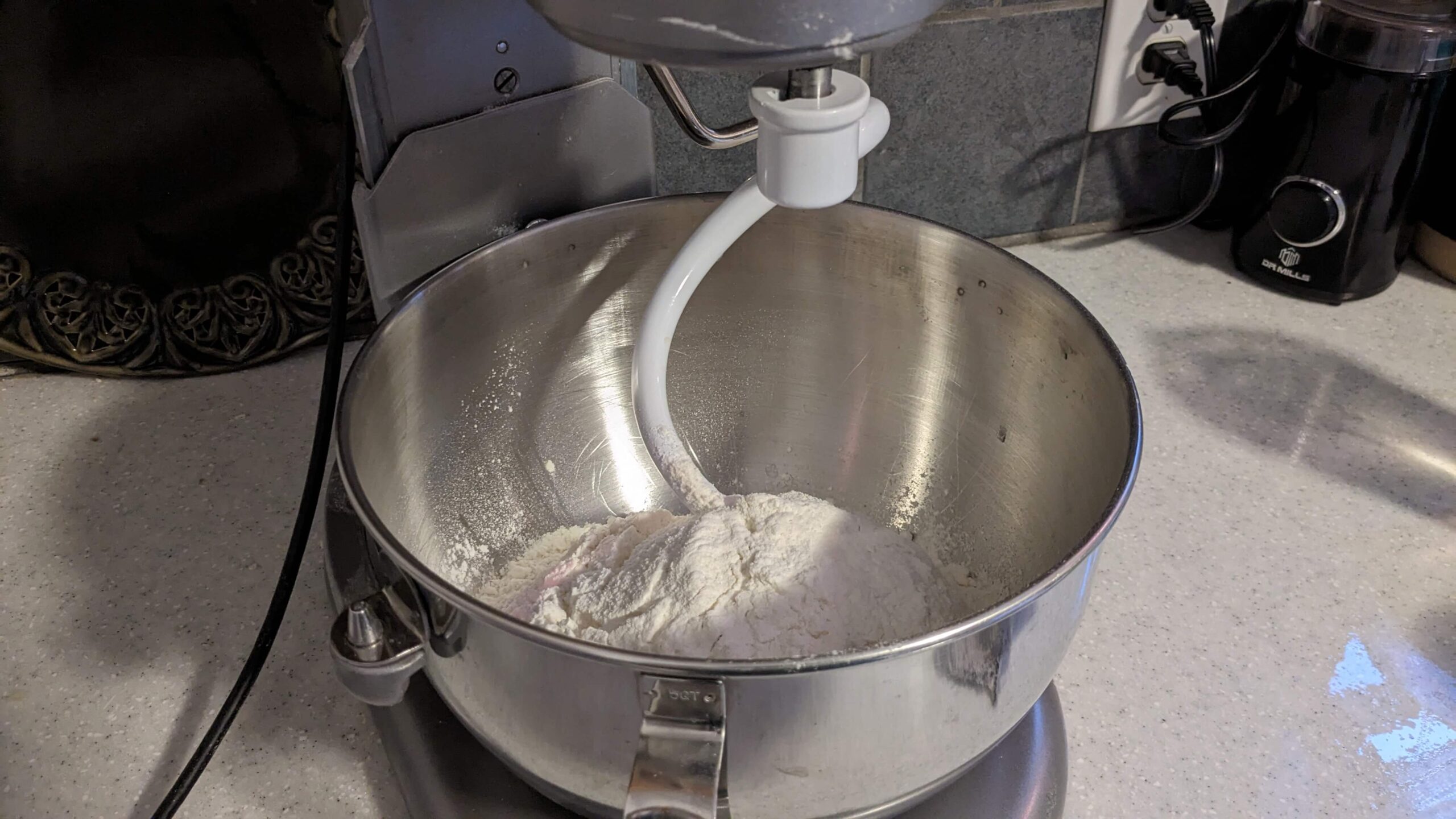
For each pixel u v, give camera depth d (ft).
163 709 1.44
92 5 1.68
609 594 1.37
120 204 1.82
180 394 1.96
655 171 1.84
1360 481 1.79
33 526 1.70
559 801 1.19
